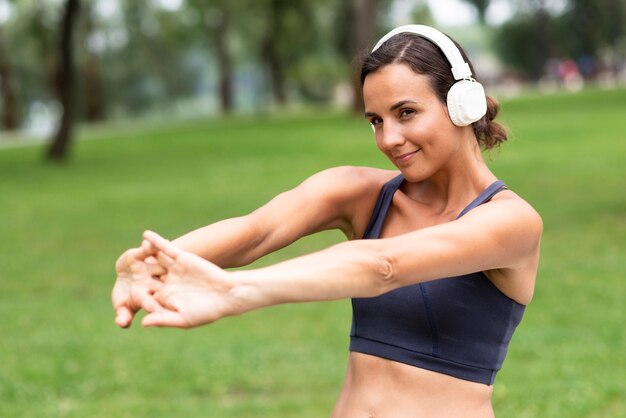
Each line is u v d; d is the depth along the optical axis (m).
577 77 60.50
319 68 53.72
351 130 32.34
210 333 9.24
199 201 17.95
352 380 2.49
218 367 8.08
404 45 2.28
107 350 8.70
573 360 7.89
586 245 12.21
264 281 1.82
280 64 58.12
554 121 30.25
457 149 2.35
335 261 1.91
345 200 2.47
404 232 2.45
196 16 51.00
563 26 66.50
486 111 2.47
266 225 2.36
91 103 52.81
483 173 2.39
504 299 2.38
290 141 29.78
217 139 32.44
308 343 8.82
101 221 16.16
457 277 2.36
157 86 65.88
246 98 90.56
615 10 63.72
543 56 68.69
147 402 7.29
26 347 8.82
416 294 2.36
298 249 13.32
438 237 2.04
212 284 1.81
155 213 16.78
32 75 58.91
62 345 8.87
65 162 26.75
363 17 37.03
